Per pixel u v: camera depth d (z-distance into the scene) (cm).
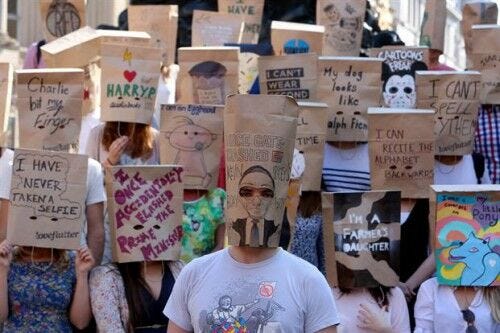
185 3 1977
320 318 877
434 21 1773
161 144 1353
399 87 1609
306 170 1395
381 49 1620
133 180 1227
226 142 898
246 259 885
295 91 1480
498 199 1225
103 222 1267
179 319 897
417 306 1235
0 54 3122
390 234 1247
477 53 1581
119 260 1212
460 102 1468
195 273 892
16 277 1205
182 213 1236
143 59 1402
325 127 1399
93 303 1193
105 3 3219
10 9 3167
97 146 1409
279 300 870
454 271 1220
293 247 1373
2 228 1266
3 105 1327
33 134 1328
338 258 1244
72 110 1330
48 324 1200
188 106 1348
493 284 1215
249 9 1803
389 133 1391
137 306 1193
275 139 887
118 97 1397
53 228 1205
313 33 1605
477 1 1777
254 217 881
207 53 1474
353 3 1725
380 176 1398
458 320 1218
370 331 1234
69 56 1474
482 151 1555
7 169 1288
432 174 1390
